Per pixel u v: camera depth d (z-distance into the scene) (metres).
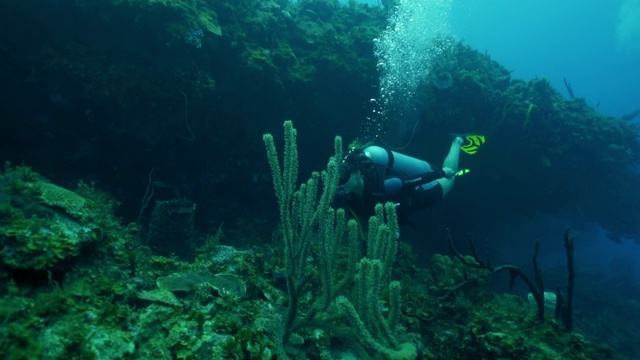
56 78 5.86
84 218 2.99
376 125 8.70
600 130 10.37
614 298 13.16
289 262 2.59
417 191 4.56
